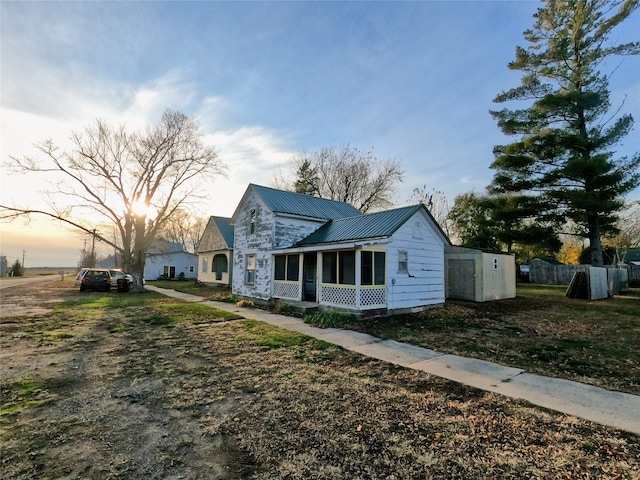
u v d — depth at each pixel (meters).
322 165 36.59
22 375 5.26
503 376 5.35
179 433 3.49
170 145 22.27
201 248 29.58
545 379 5.21
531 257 37.59
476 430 3.59
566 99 18.94
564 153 19.62
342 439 3.39
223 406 4.18
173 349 6.92
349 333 8.58
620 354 6.66
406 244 12.03
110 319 10.54
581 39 19.61
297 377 5.26
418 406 4.20
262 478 2.76
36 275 56.50
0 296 17.86
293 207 16.28
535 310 12.70
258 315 11.64
